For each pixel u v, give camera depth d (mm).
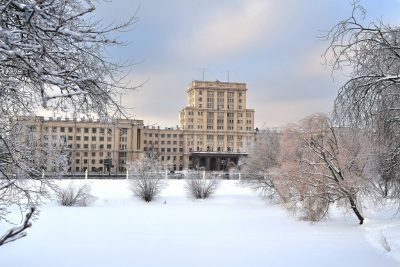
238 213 28656
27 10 5102
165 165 57219
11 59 5477
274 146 37469
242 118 137750
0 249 15273
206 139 132500
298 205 27031
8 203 16953
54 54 5871
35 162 12148
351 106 11250
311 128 23453
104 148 104375
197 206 33844
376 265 13750
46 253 14906
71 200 32219
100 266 13289
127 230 20766
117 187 42125
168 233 19906
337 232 19984
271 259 14484
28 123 8953
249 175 38188
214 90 138000
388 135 12594
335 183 22047
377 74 10250
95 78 5965
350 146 21000
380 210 24766
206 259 14453
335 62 10555
